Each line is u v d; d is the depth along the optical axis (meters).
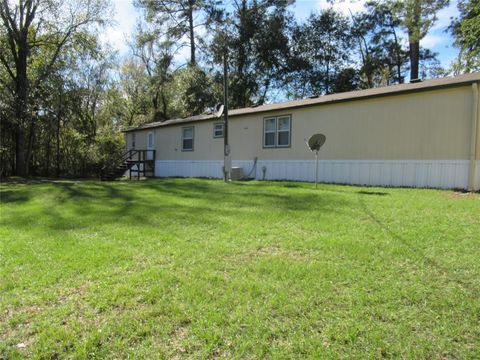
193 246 4.16
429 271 3.26
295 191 8.83
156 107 28.89
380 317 2.47
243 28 25.42
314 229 4.86
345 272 3.25
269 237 4.51
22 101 18.17
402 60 28.45
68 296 2.83
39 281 3.12
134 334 2.27
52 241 4.46
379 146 10.38
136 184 12.17
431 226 4.82
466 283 2.99
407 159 9.81
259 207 6.64
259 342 2.18
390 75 28.97
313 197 7.65
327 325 2.37
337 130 11.38
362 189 9.20
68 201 8.11
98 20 19.72
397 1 15.74
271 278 3.15
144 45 27.28
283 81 27.05
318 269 3.34
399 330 2.30
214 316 2.47
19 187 11.92
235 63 26.12
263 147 13.70
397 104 9.96
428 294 2.79
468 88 8.67
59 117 20.58
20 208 7.26
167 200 7.88
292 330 2.32
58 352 2.10
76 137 21.95
